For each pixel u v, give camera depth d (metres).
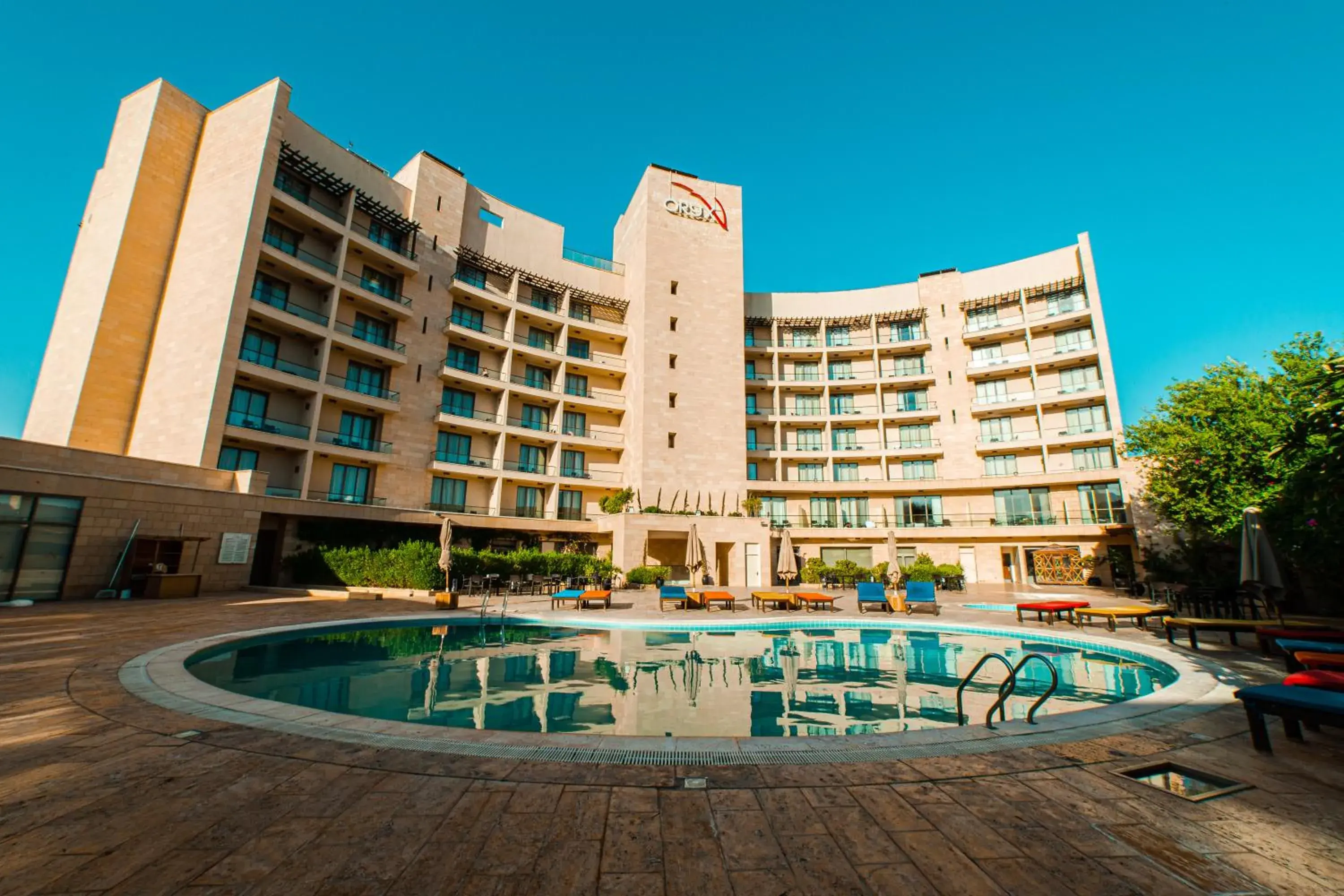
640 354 38.00
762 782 4.29
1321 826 3.69
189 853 3.17
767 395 45.91
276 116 26.45
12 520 15.48
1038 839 3.47
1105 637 13.16
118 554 17.55
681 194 41.34
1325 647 7.95
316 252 29.25
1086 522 36.41
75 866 3.02
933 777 4.43
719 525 32.22
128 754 4.73
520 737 5.25
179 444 23.48
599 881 2.94
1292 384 18.88
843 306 46.41
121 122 27.14
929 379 42.72
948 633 15.58
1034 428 39.94
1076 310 39.78
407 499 31.16
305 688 8.70
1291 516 15.42
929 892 2.89
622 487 38.00
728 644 13.63
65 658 8.65
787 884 2.94
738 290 41.31
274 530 25.64
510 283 37.59
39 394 25.14
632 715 7.64
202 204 26.72
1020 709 7.93
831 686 9.47
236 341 24.11
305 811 3.72
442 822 3.59
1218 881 3.01
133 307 25.25
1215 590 18.39
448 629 14.98
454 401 34.34
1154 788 4.29
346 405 29.53
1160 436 23.70
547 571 26.36
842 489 41.69
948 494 40.78
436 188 34.72
